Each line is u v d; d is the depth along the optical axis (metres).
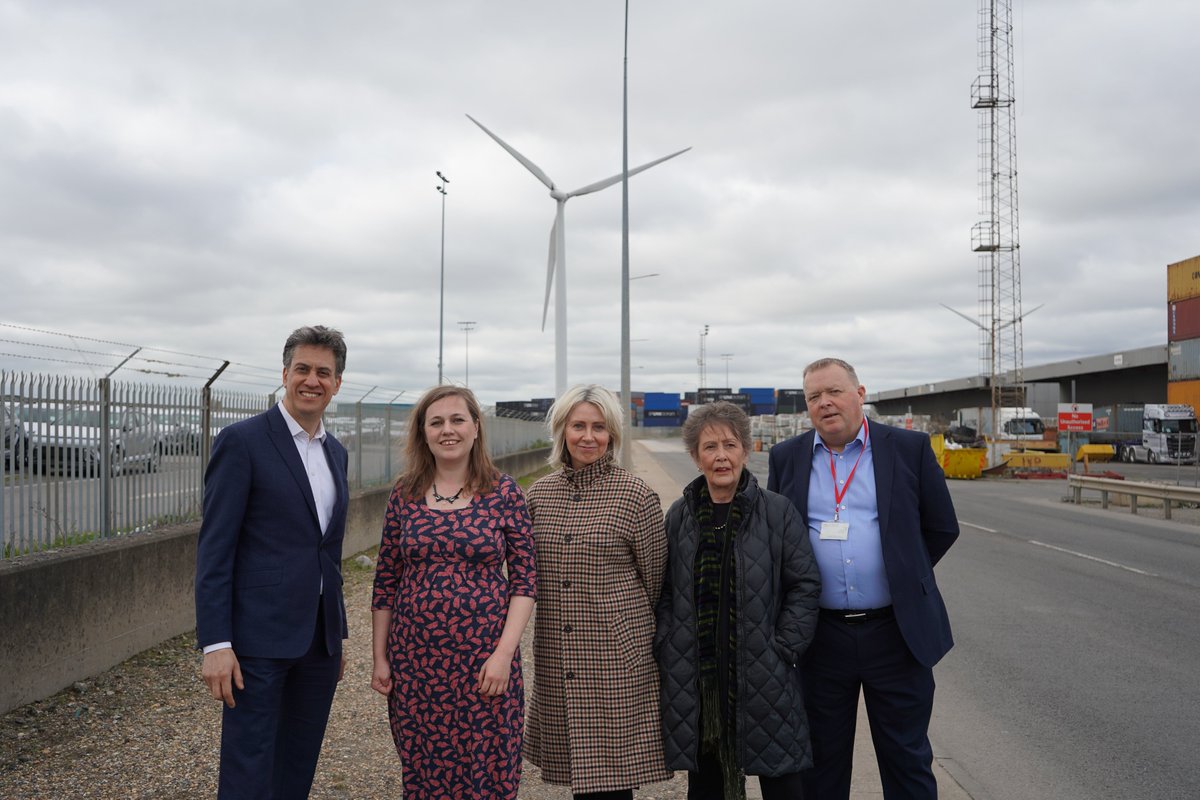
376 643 3.12
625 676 3.07
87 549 5.71
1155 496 16.83
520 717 3.04
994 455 31.66
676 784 4.08
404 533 3.03
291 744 3.10
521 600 3.02
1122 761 4.44
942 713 5.23
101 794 3.80
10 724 4.64
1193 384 35.62
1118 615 8.02
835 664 3.22
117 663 5.81
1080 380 60.28
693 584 3.13
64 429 5.91
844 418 3.23
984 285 50.19
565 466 3.30
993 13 50.50
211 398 7.84
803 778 3.28
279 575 2.96
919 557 3.15
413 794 2.96
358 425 12.31
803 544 3.15
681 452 54.22
